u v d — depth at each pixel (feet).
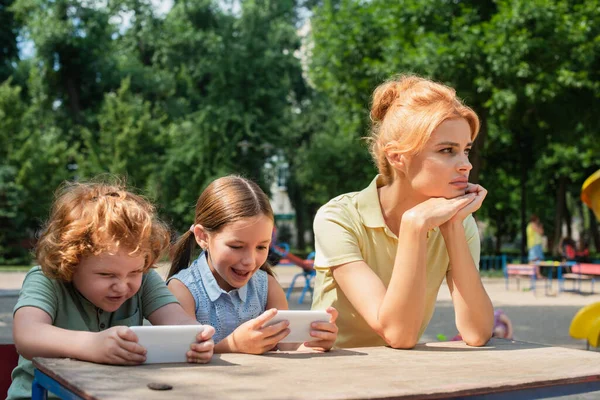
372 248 8.36
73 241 6.15
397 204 8.29
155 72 102.94
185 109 102.06
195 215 8.57
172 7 102.47
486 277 59.21
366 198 8.45
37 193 77.66
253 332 6.41
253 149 97.50
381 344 8.58
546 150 76.13
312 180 96.99
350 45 56.08
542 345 7.32
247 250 7.97
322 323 6.70
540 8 48.93
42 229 6.99
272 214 8.14
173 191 88.43
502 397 5.09
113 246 6.09
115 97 85.97
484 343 7.35
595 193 15.60
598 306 17.61
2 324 26.22
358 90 57.16
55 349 5.69
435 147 7.43
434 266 8.48
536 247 58.18
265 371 5.31
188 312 8.32
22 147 77.82
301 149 100.27
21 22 100.12
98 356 5.43
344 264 7.97
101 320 6.82
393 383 4.92
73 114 97.81
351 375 5.21
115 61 100.12
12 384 6.55
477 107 54.08
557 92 51.80
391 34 55.31
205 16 100.53
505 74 49.19
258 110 91.91
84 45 95.55
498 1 51.49
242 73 92.89
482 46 49.73
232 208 7.91
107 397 4.18
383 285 7.80
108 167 81.30
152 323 7.34
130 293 6.38
